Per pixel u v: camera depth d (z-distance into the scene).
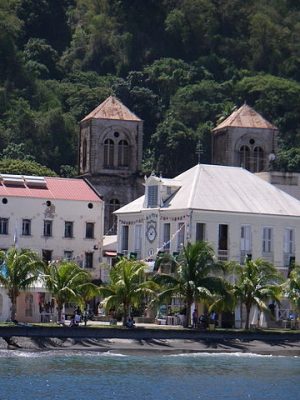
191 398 174.25
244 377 196.75
